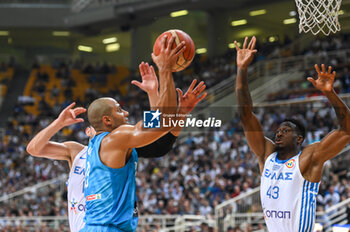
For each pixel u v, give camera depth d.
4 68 40.88
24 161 27.73
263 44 30.91
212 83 30.72
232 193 18.69
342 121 4.38
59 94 38.31
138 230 17.97
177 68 3.86
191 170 21.66
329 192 15.84
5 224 19.83
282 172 4.71
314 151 4.59
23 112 34.56
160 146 4.25
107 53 41.28
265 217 4.83
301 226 4.57
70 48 42.03
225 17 33.22
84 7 34.69
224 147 22.58
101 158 3.78
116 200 3.72
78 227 4.84
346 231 6.63
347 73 24.92
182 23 35.06
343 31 29.22
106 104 4.01
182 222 17.03
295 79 27.89
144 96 32.62
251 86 28.75
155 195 20.17
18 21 36.28
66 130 21.78
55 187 22.42
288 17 32.19
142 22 34.56
